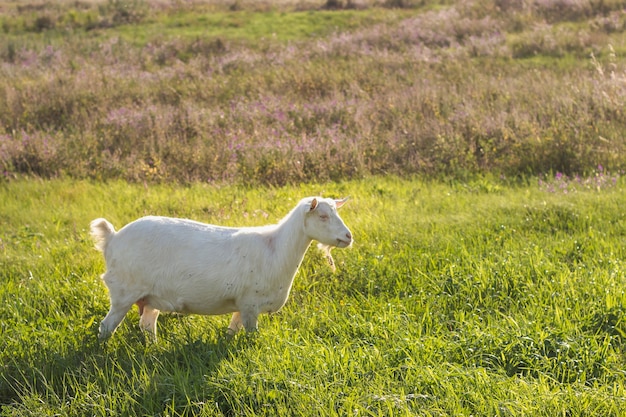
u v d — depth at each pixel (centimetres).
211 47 2506
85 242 928
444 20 2694
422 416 502
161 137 1443
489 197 1119
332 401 509
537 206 1030
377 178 1259
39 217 1060
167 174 1302
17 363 600
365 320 673
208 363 583
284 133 1446
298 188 1212
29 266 840
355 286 769
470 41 2416
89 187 1225
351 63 2131
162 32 2811
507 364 585
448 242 875
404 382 543
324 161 1301
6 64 2230
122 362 594
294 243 621
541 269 780
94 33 2856
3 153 1352
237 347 597
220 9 3269
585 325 651
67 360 597
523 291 730
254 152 1329
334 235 615
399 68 2072
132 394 540
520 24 2606
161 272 604
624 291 697
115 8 3155
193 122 1527
